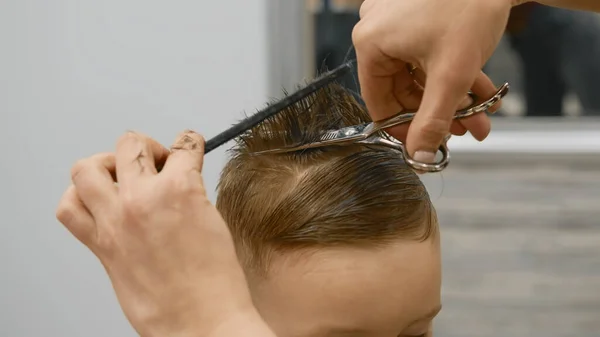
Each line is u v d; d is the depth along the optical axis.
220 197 0.54
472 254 1.43
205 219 0.38
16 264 1.42
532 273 1.42
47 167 1.38
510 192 1.40
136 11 1.32
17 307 1.43
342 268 0.47
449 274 1.43
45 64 1.34
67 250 1.41
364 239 0.47
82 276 1.42
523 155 1.38
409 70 0.46
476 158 1.39
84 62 1.34
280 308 0.49
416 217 0.49
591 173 1.38
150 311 0.38
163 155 0.43
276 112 0.48
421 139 0.41
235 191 0.52
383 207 0.48
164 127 1.36
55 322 1.43
